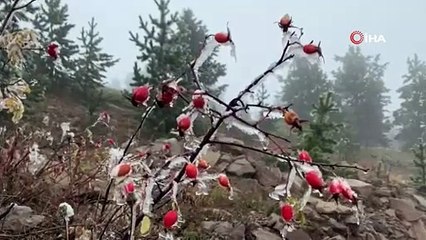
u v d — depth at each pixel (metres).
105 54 21.31
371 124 34.50
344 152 20.20
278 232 5.68
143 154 2.41
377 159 26.00
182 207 5.23
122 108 20.48
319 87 33.50
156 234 2.85
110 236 2.83
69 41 20.44
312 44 2.14
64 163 4.71
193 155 2.28
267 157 9.46
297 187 7.17
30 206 4.10
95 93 20.83
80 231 2.92
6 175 4.09
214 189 6.46
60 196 3.99
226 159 8.55
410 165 25.45
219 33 2.22
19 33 2.86
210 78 15.89
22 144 4.73
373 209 8.20
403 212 8.31
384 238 6.96
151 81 15.29
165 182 2.38
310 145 9.50
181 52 15.39
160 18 16.66
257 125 2.21
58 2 20.09
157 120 13.82
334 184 1.99
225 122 2.23
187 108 2.27
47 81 19.48
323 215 6.61
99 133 12.50
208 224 5.30
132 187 2.04
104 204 2.94
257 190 7.79
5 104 3.09
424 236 7.93
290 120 2.05
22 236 3.32
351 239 6.49
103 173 4.56
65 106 18.33
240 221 5.71
